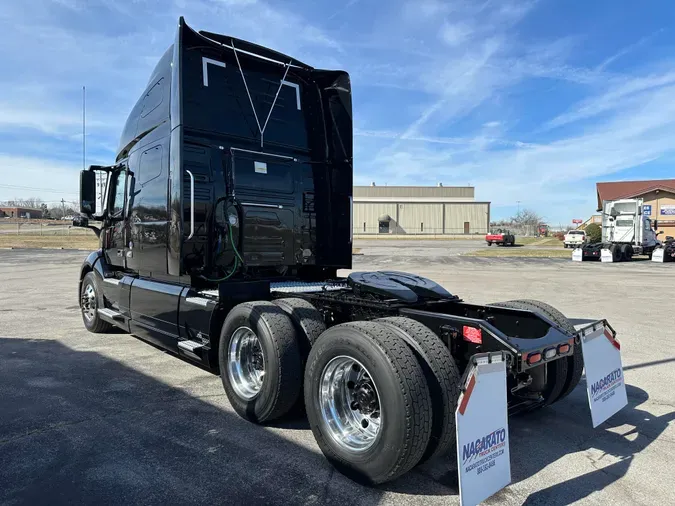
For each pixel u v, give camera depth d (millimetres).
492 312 4117
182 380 5062
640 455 3445
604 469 3232
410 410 2738
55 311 9344
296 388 3742
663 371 5434
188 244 4754
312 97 5926
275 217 5418
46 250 31531
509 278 16031
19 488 2926
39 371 5359
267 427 3885
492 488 2658
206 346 4465
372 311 3861
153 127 5387
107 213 6727
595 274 17828
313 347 3355
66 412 4160
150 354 6094
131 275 6195
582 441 3688
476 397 2627
